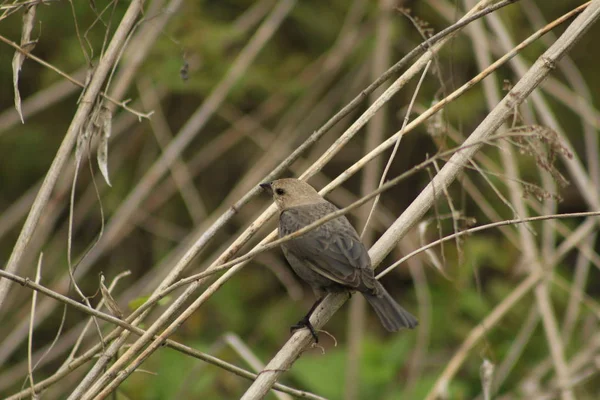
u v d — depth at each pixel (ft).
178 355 37.04
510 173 33.68
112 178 43.57
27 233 23.85
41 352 38.96
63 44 41.04
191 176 43.24
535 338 39.22
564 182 21.57
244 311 42.83
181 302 23.30
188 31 41.22
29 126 43.78
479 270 43.21
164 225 44.42
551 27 23.35
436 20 43.62
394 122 44.24
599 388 38.83
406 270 42.65
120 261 44.09
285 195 28.30
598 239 46.60
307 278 26.37
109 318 21.93
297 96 44.75
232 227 43.86
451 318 39.88
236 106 44.75
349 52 43.45
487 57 34.73
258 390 22.58
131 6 25.54
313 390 37.04
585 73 45.93
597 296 45.42
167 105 45.52
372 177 41.06
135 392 35.47
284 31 46.26
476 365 37.88
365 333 43.01
